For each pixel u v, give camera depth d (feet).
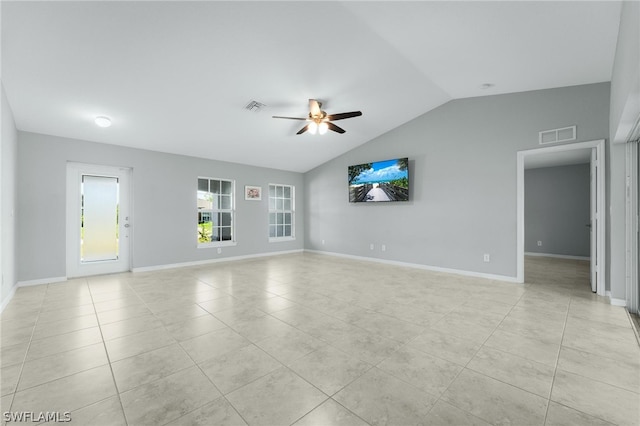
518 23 9.08
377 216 20.58
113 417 5.00
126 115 13.73
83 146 15.56
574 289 13.20
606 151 12.14
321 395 5.57
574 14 8.34
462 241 16.35
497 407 5.20
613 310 10.32
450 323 9.15
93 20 8.42
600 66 11.12
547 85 13.35
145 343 7.82
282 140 19.33
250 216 22.86
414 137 18.33
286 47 10.78
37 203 14.19
